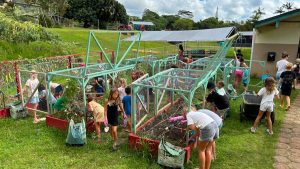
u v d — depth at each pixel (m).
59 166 5.50
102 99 8.41
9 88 10.57
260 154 6.09
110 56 14.59
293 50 13.84
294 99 10.55
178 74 8.40
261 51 14.46
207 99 7.11
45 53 19.42
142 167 5.49
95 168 5.46
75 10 74.81
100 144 6.50
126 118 7.25
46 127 7.43
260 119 7.89
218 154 6.05
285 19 13.60
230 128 7.54
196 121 4.84
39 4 57.75
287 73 8.92
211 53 20.91
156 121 7.32
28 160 5.70
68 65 12.96
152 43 42.09
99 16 77.00
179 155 5.26
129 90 7.12
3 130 7.20
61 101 7.55
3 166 5.43
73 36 37.34
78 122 7.05
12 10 33.06
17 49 18.33
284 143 6.64
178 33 22.06
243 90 11.33
